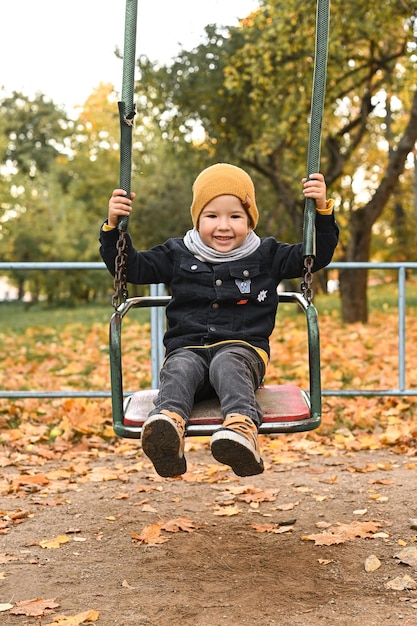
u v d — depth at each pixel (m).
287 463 4.96
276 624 2.60
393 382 7.52
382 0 11.38
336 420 6.14
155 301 3.33
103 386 8.09
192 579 3.06
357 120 15.38
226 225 3.10
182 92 15.08
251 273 3.14
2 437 5.69
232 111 15.12
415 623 2.58
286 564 3.20
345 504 4.02
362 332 11.82
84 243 32.12
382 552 3.31
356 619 2.63
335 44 12.02
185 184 25.95
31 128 41.31
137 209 25.53
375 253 32.97
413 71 12.42
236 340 3.05
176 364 2.89
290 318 15.16
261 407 2.86
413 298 20.52
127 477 4.67
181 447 2.65
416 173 16.50
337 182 16.47
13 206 32.09
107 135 29.86
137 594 2.90
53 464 5.10
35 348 11.68
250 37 13.53
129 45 2.86
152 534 3.57
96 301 36.31
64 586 3.00
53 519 3.86
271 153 15.94
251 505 4.04
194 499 4.21
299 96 12.62
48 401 7.04
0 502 4.17
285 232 24.06
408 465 4.78
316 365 2.84
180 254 3.20
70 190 33.09
